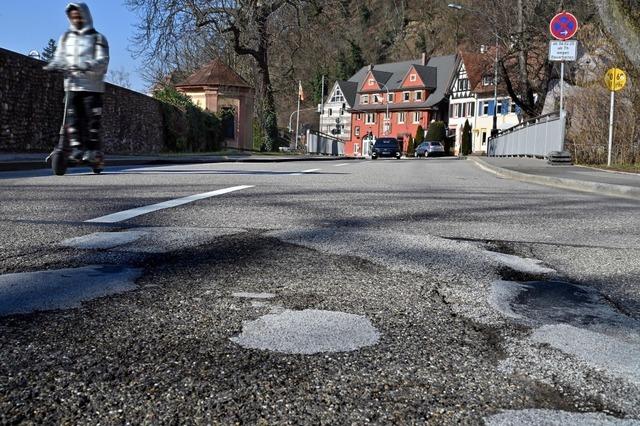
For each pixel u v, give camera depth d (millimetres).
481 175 12484
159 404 1289
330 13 35938
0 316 1823
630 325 1942
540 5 31938
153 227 3611
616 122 16188
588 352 1662
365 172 11617
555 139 17516
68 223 3711
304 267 2639
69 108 7684
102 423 1202
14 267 2477
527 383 1446
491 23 35031
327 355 1589
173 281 2318
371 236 3500
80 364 1485
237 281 2352
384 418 1255
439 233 3748
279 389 1378
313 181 8047
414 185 8023
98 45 7520
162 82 38875
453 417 1265
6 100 14195
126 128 21484
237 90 37656
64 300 2008
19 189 5887
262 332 1751
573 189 9047
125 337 1679
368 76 90250
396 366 1530
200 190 6172
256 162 17797
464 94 75625
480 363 1566
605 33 16562
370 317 1934
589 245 3541
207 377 1431
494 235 3766
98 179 7559
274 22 34688
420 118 83062
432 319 1933
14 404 1271
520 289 2375
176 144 27078
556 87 28562
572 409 1313
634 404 1343
